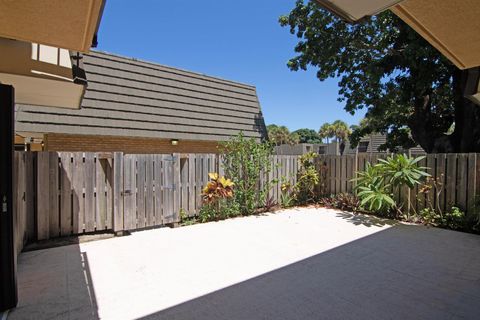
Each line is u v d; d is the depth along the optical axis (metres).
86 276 3.44
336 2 1.97
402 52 8.47
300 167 8.72
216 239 5.02
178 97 10.71
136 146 9.19
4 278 2.64
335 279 3.39
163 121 9.78
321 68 10.66
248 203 7.12
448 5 2.00
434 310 2.70
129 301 2.85
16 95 4.72
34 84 4.02
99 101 8.72
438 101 9.98
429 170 6.49
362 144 30.66
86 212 5.09
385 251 4.43
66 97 4.90
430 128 9.73
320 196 8.67
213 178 6.45
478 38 2.49
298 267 3.76
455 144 9.10
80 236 4.97
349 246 4.66
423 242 4.92
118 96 9.20
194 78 11.67
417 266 3.82
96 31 2.59
